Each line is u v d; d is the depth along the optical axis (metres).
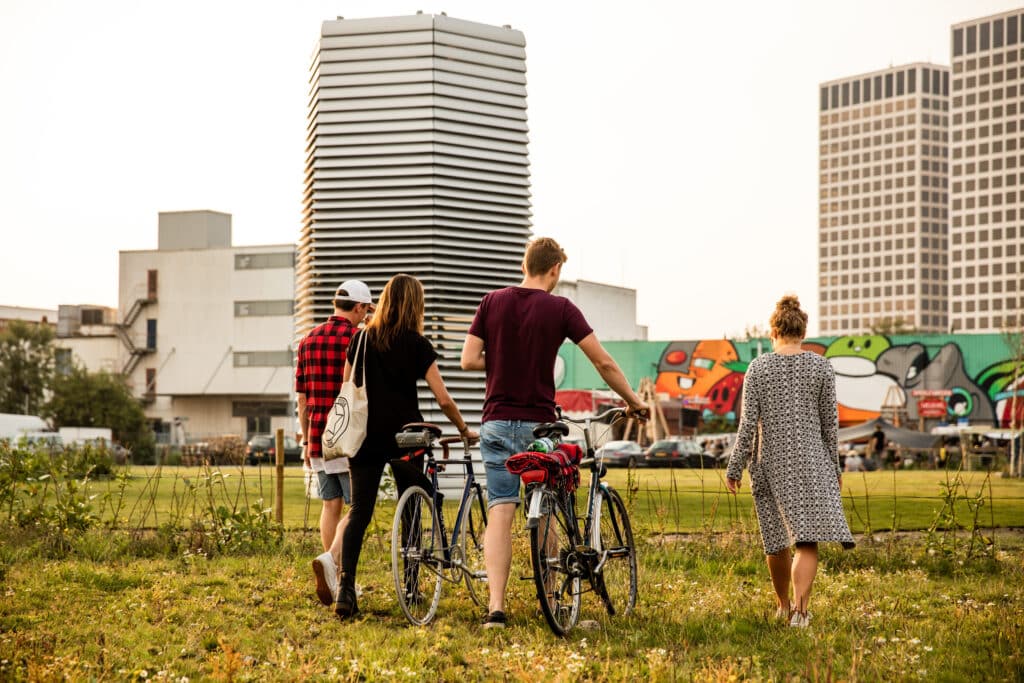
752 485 5.96
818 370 5.80
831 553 8.40
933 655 4.89
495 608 5.41
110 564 7.61
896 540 9.20
